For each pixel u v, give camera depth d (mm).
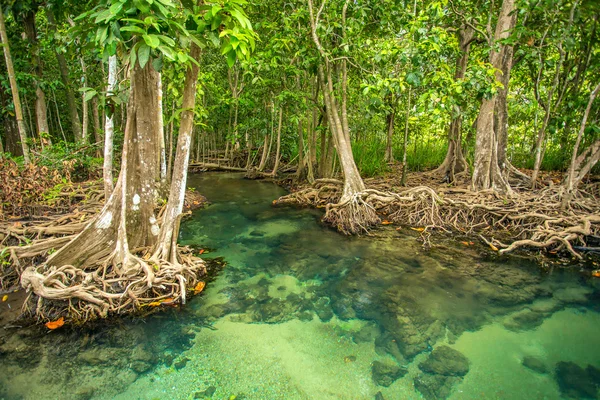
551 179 7957
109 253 3787
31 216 5312
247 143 14094
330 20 7062
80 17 2266
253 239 5848
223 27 2609
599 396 2383
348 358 2816
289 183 11133
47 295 3111
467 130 9070
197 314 3426
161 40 2199
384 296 3832
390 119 12266
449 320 3346
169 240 3896
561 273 4340
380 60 5738
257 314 3459
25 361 2686
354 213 6414
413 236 5930
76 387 2436
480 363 2740
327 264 4762
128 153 3889
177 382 2514
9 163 5527
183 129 3740
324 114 8633
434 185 8617
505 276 4281
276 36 7070
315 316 3436
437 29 5105
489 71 5230
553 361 2758
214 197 9312
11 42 7375
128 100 3562
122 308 3377
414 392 2445
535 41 6602
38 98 7902
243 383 2523
